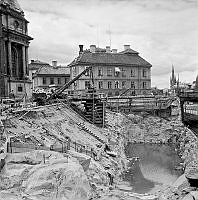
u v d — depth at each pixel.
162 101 70.75
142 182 32.28
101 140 39.12
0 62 56.84
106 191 23.25
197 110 65.88
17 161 20.19
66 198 18.98
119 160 37.28
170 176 35.38
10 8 60.34
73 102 55.62
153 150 52.50
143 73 94.38
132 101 71.50
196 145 40.91
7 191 18.03
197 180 20.53
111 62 89.69
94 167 25.84
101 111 50.28
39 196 18.25
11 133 25.56
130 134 63.69
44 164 20.33
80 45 96.44
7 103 45.22
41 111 36.41
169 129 62.66
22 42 64.12
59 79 105.62
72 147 28.88
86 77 86.31
